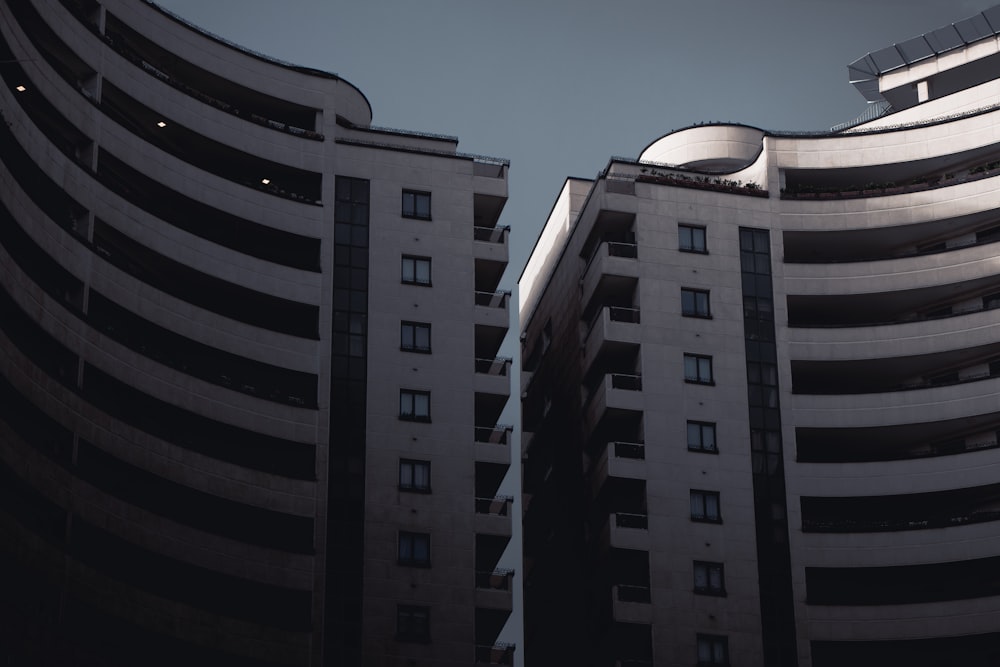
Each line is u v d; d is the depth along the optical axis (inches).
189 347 2810.0
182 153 2992.1
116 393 2662.4
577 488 3201.3
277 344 2898.6
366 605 2790.4
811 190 3353.8
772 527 3026.6
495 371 3061.0
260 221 2987.2
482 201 3201.3
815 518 3157.0
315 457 2864.2
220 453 2854.3
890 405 3147.1
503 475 3002.0
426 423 2952.8
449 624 2817.4
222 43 3097.9
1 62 2358.5
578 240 3366.1
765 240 3260.3
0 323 2385.6
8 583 2335.1
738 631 2938.0
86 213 2667.3
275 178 3112.7
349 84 3233.3
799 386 3272.6
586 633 3073.3
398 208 3115.2
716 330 3154.5
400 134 3230.8
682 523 2994.6
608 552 2982.3
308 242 3043.8
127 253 2797.7
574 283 3361.2
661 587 2940.5
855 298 3250.5
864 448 3235.7
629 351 3139.8
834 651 2984.7
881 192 3314.5
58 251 2549.2
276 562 2738.7
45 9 2679.6
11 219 2391.7
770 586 2982.3
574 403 3267.7
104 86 2827.3
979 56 3624.5
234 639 2635.3
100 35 2822.3
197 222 2982.3
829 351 3181.6
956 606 2992.1
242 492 2746.1
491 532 2901.1
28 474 2346.2
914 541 3041.3
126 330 2753.4
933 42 3708.2
